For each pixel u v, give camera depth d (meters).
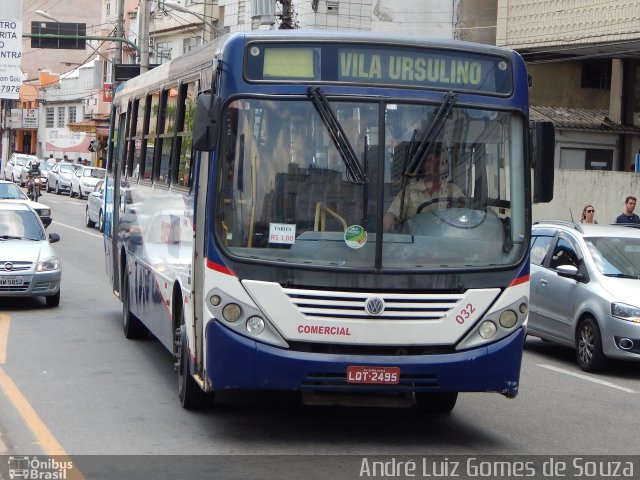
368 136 8.27
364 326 8.04
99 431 8.77
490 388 8.28
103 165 66.19
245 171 8.22
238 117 8.26
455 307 8.19
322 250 8.14
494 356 8.25
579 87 32.97
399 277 8.12
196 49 10.23
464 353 8.20
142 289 12.58
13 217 17.89
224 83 8.28
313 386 8.05
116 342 13.79
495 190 8.52
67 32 75.62
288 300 8.02
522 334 8.43
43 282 16.58
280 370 8.00
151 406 9.87
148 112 12.71
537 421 9.92
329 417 9.67
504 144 8.59
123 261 14.66
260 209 8.18
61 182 55.91
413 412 10.12
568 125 30.69
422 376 8.13
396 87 8.38
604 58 31.33
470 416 10.04
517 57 8.70
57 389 10.55
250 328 8.04
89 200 35.88
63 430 8.78
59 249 27.48
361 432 9.07
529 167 8.66
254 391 10.75
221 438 8.63
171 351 10.28
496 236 8.45
